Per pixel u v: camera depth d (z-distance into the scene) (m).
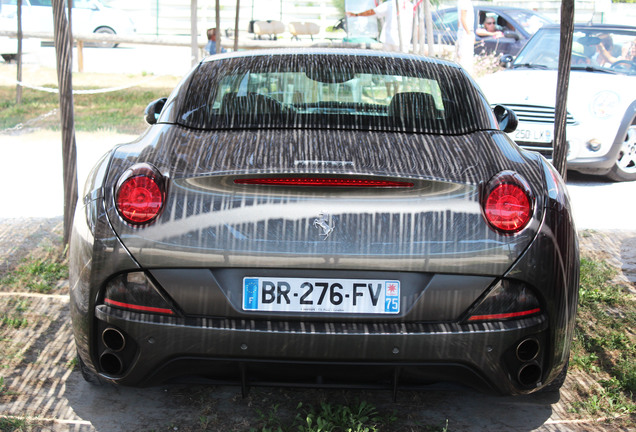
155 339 2.44
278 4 21.12
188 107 3.03
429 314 2.45
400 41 11.23
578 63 8.20
